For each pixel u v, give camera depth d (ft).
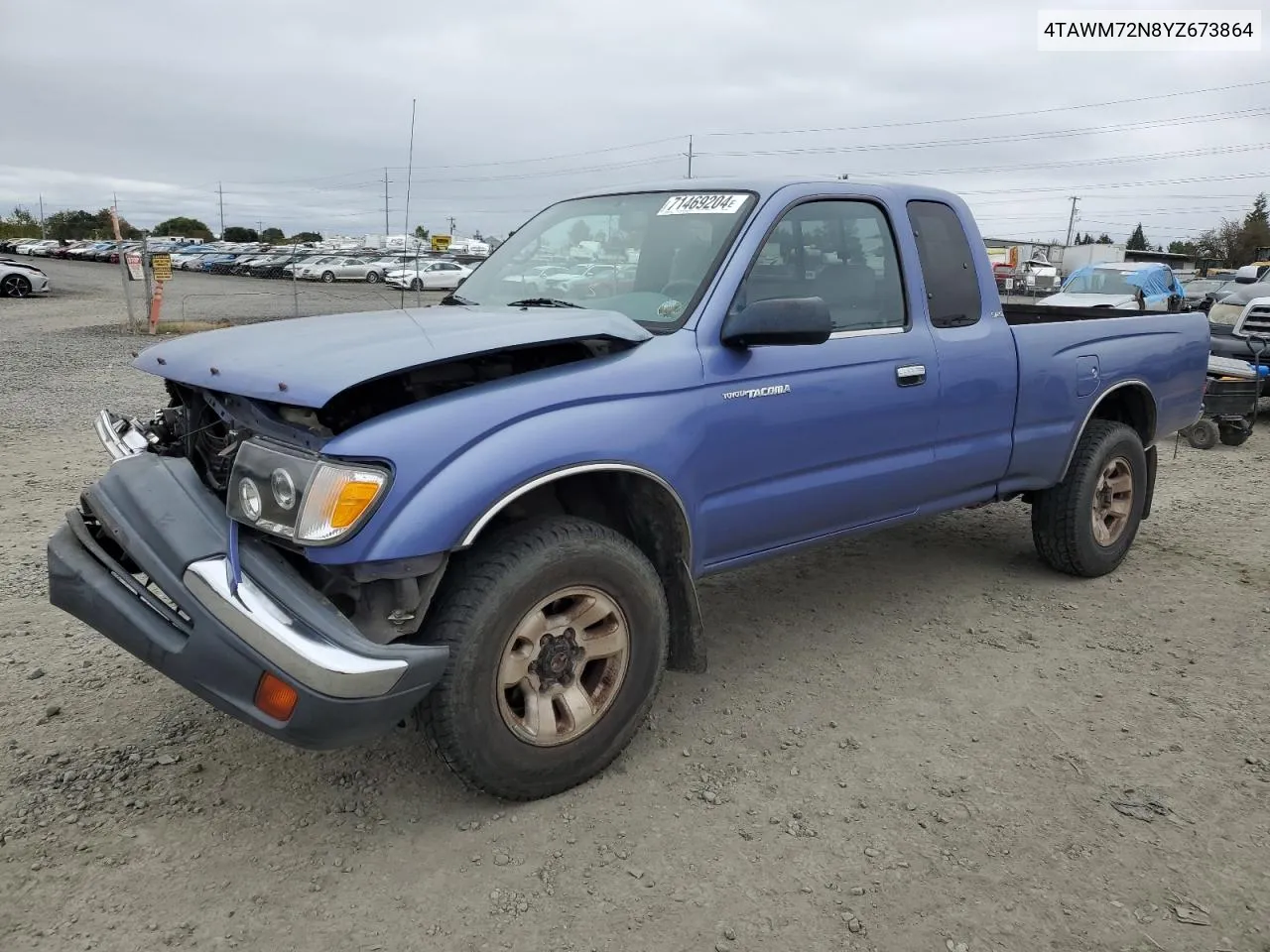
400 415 8.75
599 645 10.16
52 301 92.22
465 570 9.29
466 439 8.89
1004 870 9.14
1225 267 241.14
